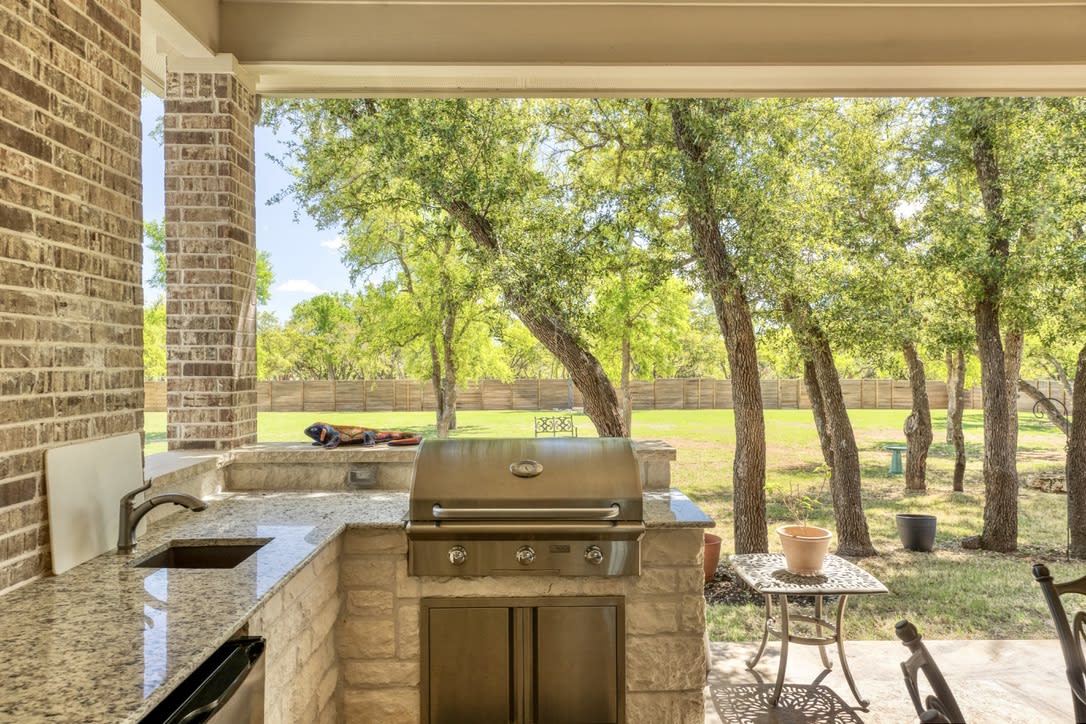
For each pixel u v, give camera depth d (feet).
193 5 10.08
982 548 23.08
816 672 12.50
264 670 5.86
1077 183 19.66
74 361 6.86
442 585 8.87
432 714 8.89
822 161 22.00
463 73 11.65
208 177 10.77
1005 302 21.22
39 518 6.34
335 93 12.48
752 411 20.20
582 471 8.75
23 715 3.72
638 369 28.55
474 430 35.99
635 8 11.58
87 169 7.06
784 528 11.69
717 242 19.76
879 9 11.62
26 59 6.10
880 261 21.30
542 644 8.86
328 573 8.39
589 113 21.80
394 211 23.50
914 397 31.07
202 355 10.85
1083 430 22.02
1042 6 11.60
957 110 21.61
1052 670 12.39
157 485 8.57
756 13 11.60
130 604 5.62
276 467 11.05
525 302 19.66
